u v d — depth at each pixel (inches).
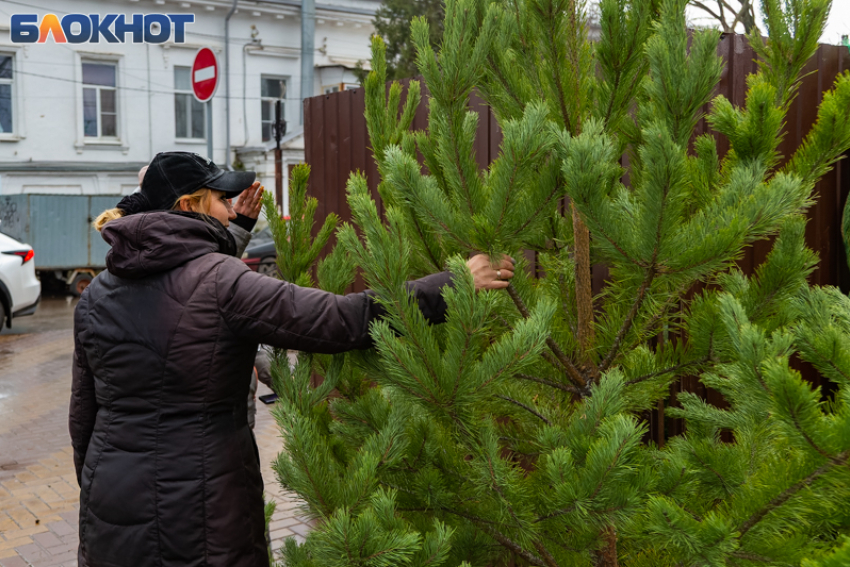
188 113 879.7
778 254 73.8
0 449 240.1
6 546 168.1
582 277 82.7
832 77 136.2
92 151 819.4
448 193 84.2
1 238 421.4
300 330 68.9
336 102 208.4
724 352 75.2
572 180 64.3
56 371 358.6
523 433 87.1
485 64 80.1
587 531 75.3
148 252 70.7
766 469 58.9
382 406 81.2
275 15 919.0
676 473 64.5
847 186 140.6
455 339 64.6
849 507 55.4
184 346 70.2
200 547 70.7
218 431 72.6
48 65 789.2
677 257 65.4
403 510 80.3
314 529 74.7
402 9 880.9
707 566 55.8
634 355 81.0
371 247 65.8
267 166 885.8
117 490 71.3
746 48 117.2
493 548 83.2
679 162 62.7
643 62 77.2
